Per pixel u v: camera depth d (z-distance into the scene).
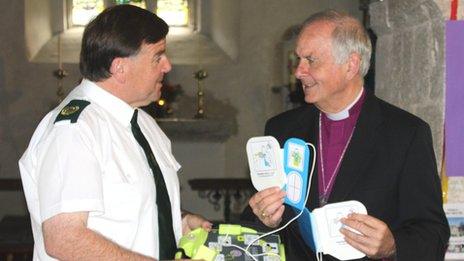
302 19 7.86
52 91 7.71
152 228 2.00
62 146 1.82
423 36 2.75
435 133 2.72
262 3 7.86
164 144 2.27
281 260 2.01
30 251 5.10
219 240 2.04
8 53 7.63
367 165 2.22
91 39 1.94
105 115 1.96
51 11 7.96
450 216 2.71
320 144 2.38
